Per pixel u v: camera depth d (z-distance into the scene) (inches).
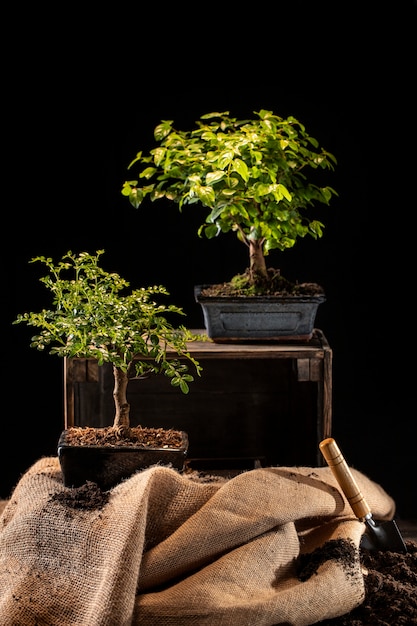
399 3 157.5
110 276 123.9
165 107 159.3
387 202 163.9
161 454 118.9
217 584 104.3
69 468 118.8
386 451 172.1
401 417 171.5
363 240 165.3
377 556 121.0
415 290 167.0
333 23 158.4
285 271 166.4
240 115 160.1
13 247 162.1
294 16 157.8
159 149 135.6
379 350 169.3
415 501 171.6
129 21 156.5
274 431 151.9
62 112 158.4
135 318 122.8
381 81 160.1
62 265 123.3
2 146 158.6
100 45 156.9
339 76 159.9
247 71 159.2
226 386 150.6
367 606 108.8
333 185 163.3
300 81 159.8
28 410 168.1
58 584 105.0
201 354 134.1
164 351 121.2
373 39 158.9
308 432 151.6
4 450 168.6
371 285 167.0
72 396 134.0
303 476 122.3
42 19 155.6
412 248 165.3
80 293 128.3
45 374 167.5
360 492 120.0
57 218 161.8
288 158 138.0
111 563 102.5
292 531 113.3
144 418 150.5
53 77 157.2
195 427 151.4
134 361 136.9
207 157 133.3
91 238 162.9
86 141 159.6
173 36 157.5
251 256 142.0
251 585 105.9
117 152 160.2
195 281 165.2
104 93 158.2
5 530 113.0
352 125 161.3
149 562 105.6
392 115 161.0
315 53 159.2
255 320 137.3
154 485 112.1
